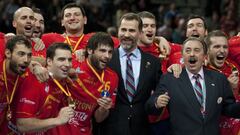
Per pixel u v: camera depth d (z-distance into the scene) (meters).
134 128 13.09
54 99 12.04
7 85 11.95
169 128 13.19
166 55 14.32
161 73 13.46
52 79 11.95
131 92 13.11
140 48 14.23
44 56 13.64
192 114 12.23
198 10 35.53
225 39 13.47
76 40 14.27
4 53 12.30
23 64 11.75
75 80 12.53
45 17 24.48
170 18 29.72
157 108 12.27
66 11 14.21
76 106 12.64
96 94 12.69
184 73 12.58
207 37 13.66
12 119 12.20
